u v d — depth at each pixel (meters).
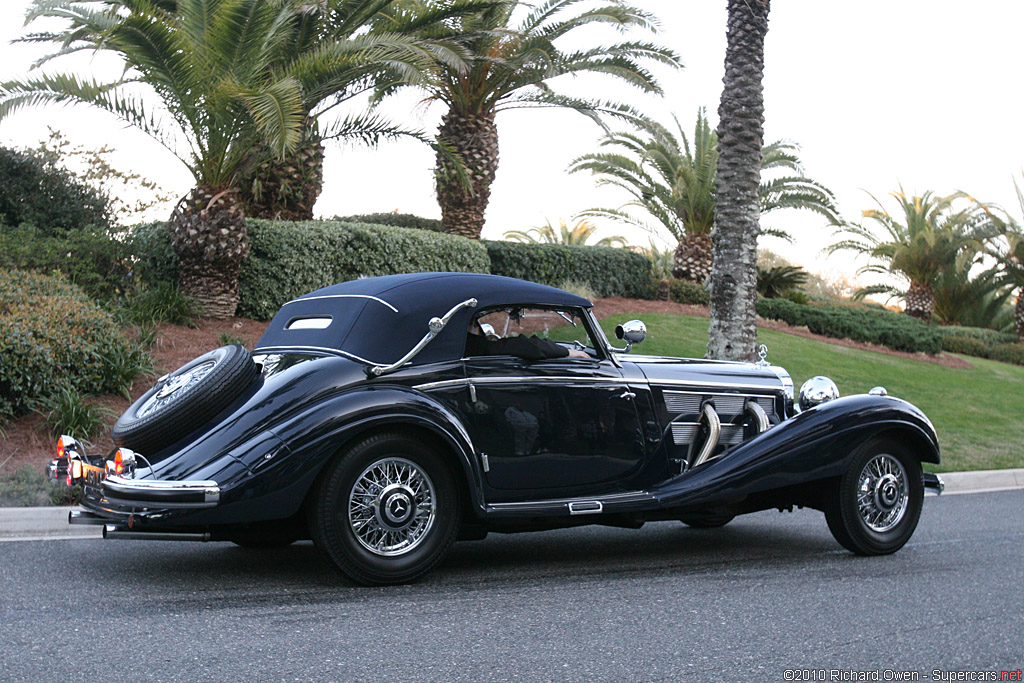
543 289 5.71
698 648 3.98
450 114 18.50
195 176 12.48
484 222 19.12
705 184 24.61
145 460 4.79
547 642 4.01
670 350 16.17
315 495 4.73
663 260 30.56
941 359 23.05
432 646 3.91
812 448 5.86
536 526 5.55
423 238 14.91
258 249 13.10
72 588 4.75
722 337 11.71
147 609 4.37
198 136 12.05
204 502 4.46
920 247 31.03
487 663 3.71
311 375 4.91
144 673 3.48
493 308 5.45
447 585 5.01
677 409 6.04
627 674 3.62
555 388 5.48
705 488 5.66
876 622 4.45
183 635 3.97
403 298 5.30
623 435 5.73
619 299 21.08
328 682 3.44
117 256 12.20
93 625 4.09
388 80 13.22
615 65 17.27
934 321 36.00
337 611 4.41
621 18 16.80
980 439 12.64
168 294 12.01
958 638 4.22
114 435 5.02
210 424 4.83
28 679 3.38
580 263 20.09
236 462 4.57
